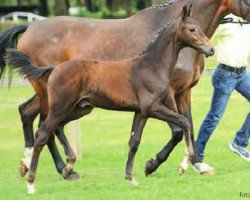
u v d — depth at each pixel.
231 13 13.30
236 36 13.52
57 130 13.05
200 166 13.12
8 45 14.18
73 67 11.84
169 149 12.77
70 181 12.97
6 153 17.30
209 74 19.61
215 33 13.65
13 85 21.98
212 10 13.11
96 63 11.95
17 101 24.55
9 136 19.77
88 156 16.03
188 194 11.26
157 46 11.85
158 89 11.77
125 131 19.55
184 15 11.84
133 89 11.82
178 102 13.15
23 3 77.31
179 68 12.59
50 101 11.89
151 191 11.57
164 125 20.34
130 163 11.98
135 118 12.06
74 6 72.06
